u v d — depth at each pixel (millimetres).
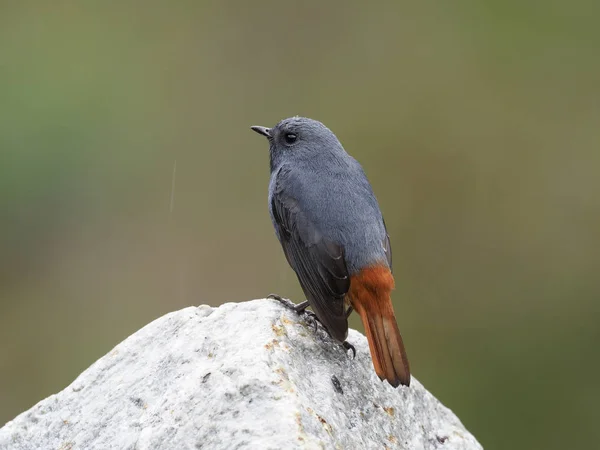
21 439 6750
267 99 18000
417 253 16422
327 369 6848
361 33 18781
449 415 7633
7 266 15375
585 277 15914
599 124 17609
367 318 7223
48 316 14961
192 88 17781
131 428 6270
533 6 18938
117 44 18000
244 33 18594
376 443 6594
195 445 5855
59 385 14344
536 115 17734
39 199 15906
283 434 5691
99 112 17062
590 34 18719
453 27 18922
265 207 16391
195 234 15930
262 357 6312
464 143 17438
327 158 8094
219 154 17078
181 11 18547
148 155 16812
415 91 18125
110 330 14883
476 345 15406
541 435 14289
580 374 15039
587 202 16594
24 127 16438
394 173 17281
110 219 15961
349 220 7652
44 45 17641
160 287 15250
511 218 16594
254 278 15352
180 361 6660
